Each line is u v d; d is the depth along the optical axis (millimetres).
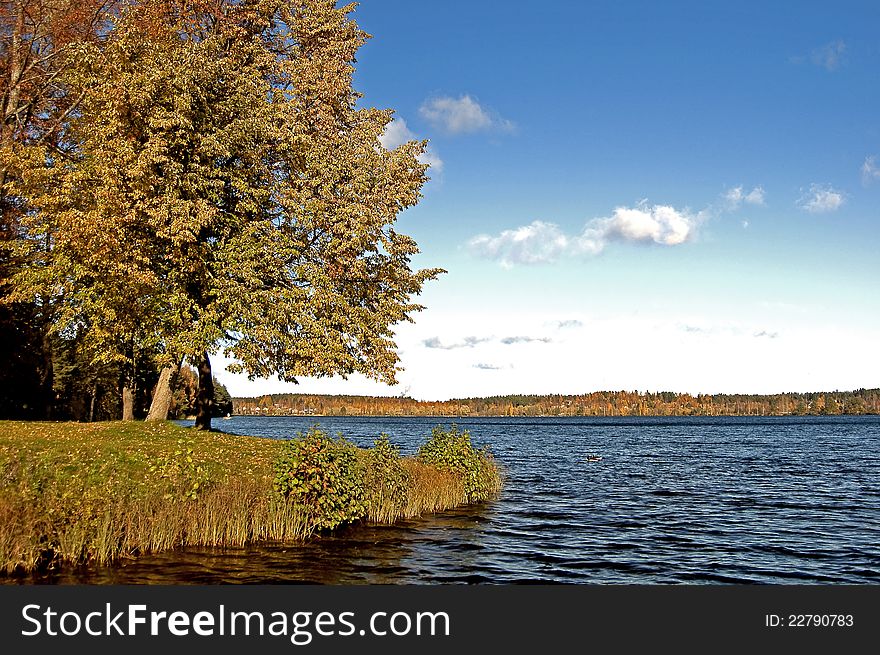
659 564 17641
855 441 88000
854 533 22109
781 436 104625
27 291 25344
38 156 24562
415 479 24031
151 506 16234
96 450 20609
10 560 13586
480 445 76500
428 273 29438
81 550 14500
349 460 20047
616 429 142750
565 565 17297
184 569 14930
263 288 24938
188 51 24719
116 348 25234
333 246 25328
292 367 24938
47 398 35531
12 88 30250
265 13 30047
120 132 23109
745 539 21000
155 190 22891
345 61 30562
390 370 27453
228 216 24969
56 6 29781
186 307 23719
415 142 28844
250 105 25969
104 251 21734
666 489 34656
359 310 26578
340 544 18109
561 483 37125
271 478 18734
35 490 14742
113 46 23938
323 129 28781
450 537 19828
